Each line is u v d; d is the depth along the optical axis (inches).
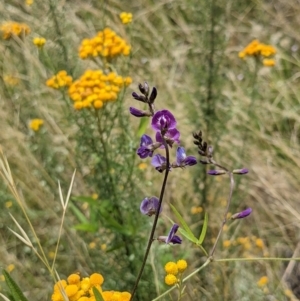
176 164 20.5
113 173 31.5
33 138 35.1
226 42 35.3
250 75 41.3
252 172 37.9
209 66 34.5
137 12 51.1
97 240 32.9
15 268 32.4
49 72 39.1
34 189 34.3
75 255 32.9
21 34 35.6
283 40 47.8
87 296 21.0
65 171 36.0
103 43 31.9
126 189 31.7
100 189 31.4
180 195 35.6
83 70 37.3
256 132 37.8
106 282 30.5
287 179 37.4
